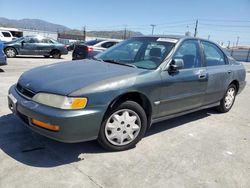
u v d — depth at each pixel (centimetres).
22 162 308
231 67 551
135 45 452
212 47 514
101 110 313
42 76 348
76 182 279
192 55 449
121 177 295
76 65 396
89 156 334
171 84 392
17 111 336
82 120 300
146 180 294
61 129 294
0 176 279
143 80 355
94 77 333
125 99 351
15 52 1603
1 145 345
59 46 1736
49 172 293
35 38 1658
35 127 312
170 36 456
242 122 526
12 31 3409
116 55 449
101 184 280
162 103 388
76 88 305
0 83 719
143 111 364
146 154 353
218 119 531
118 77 337
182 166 330
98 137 335
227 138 434
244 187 299
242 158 368
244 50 4959
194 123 494
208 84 472
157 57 403
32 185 268
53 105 299
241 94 840
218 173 322
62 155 332
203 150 381
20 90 348
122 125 348
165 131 441
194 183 297
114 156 340
